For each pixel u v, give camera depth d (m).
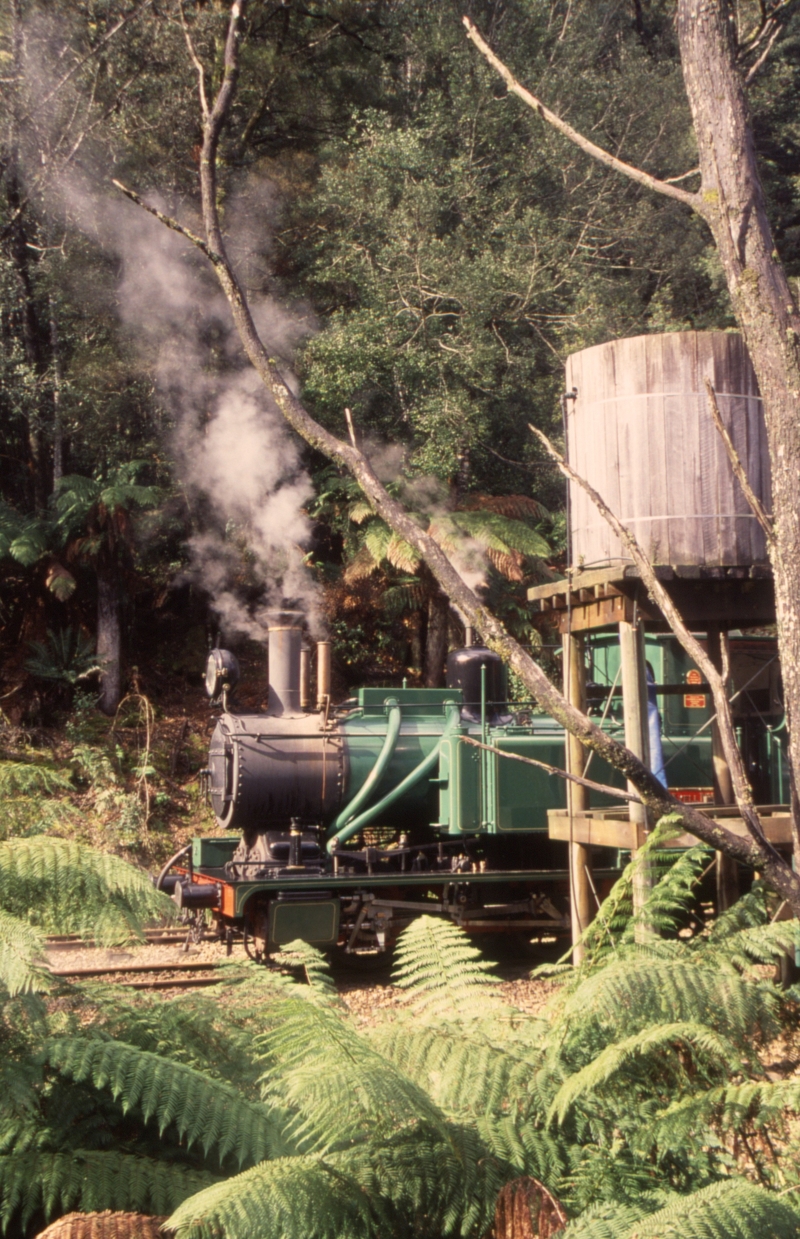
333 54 20.22
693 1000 2.52
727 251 2.66
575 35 20.31
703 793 9.23
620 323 18.16
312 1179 2.09
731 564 6.42
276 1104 2.54
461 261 16.52
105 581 15.10
